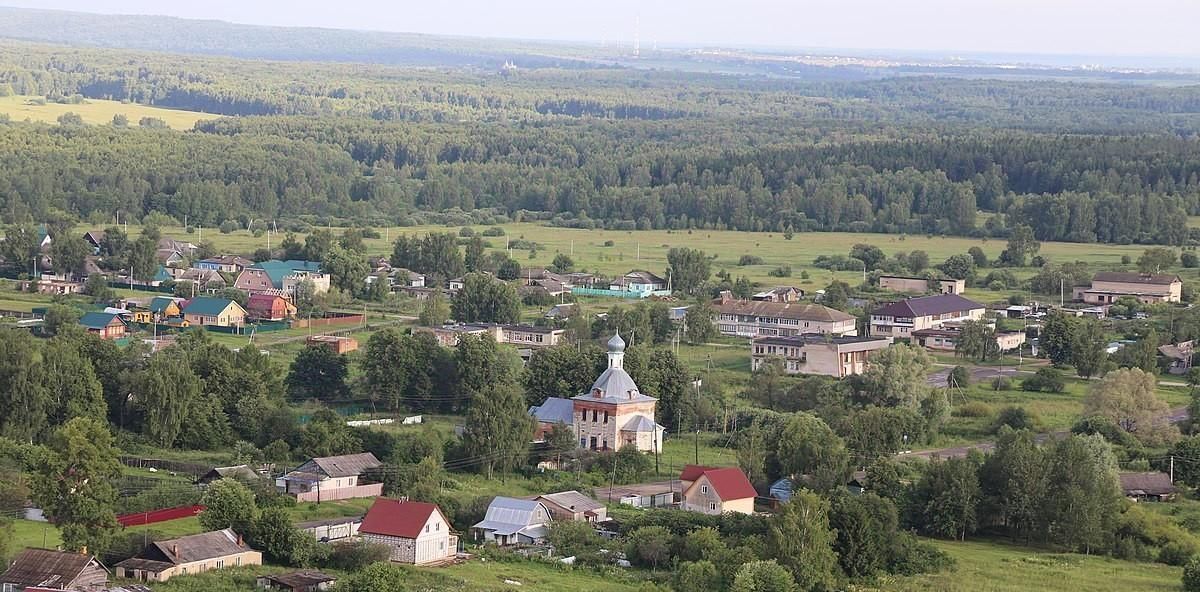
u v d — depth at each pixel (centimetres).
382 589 18050
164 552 18875
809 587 19825
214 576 18612
